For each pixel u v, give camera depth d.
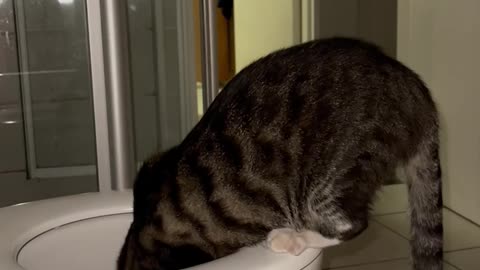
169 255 0.91
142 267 0.92
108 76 1.21
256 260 0.77
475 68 1.46
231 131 0.90
